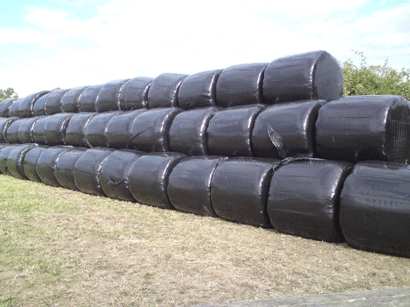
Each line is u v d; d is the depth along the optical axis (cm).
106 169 610
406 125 400
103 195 646
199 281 288
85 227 442
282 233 417
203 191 474
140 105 671
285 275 298
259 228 437
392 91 1154
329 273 302
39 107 926
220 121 502
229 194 443
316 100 436
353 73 1202
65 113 825
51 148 782
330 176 370
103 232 421
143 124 594
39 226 447
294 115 423
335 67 485
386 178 334
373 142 368
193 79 578
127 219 481
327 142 402
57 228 436
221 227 442
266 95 489
